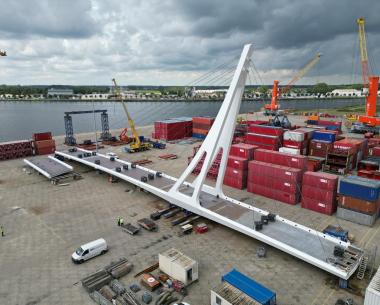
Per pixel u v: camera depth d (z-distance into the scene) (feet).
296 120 401.49
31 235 101.24
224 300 63.26
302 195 123.75
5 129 486.38
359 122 321.11
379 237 100.42
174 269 76.38
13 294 73.00
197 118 279.08
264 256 89.10
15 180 158.81
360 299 71.26
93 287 73.46
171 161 198.59
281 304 69.72
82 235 101.24
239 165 143.84
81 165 188.65
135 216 115.55
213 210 105.81
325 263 75.51
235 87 104.27
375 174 145.89
